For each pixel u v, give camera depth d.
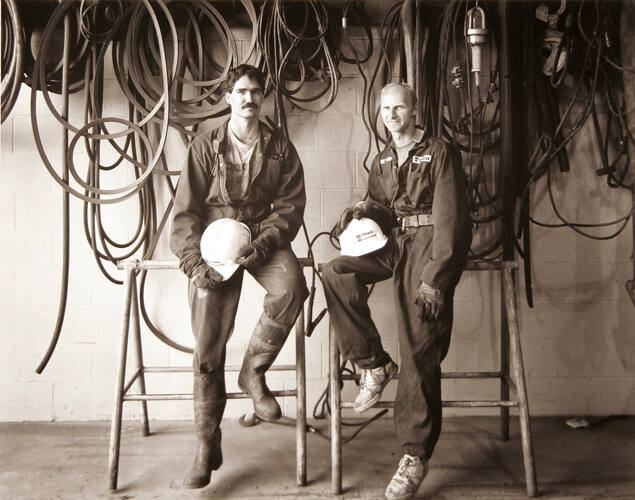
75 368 3.39
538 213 3.45
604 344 3.47
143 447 3.02
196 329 2.51
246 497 2.48
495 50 3.36
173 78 3.00
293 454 2.93
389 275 2.65
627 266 3.46
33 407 3.38
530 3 3.24
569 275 3.46
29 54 3.17
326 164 3.42
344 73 3.40
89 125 2.93
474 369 3.46
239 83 2.56
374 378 2.57
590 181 3.45
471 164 3.18
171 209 3.29
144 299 3.40
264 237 2.55
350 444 3.06
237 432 3.23
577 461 2.84
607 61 3.15
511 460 2.86
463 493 2.52
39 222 3.36
